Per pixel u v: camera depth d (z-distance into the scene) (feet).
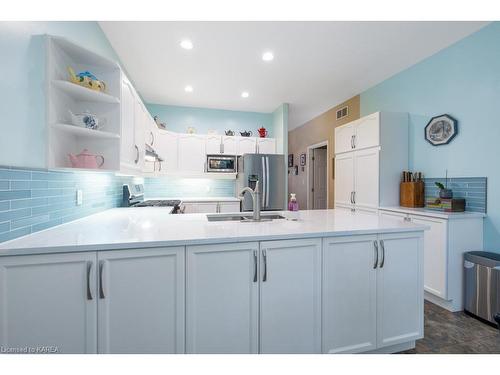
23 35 4.06
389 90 11.21
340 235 4.74
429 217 7.79
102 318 3.68
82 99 5.59
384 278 5.07
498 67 7.33
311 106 15.24
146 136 9.75
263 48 8.75
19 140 3.99
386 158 9.94
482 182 7.73
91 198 7.09
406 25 7.50
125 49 8.80
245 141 14.96
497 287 6.42
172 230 4.68
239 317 4.25
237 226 5.14
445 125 8.72
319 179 18.53
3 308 3.38
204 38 8.14
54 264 3.53
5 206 3.74
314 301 4.65
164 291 3.90
